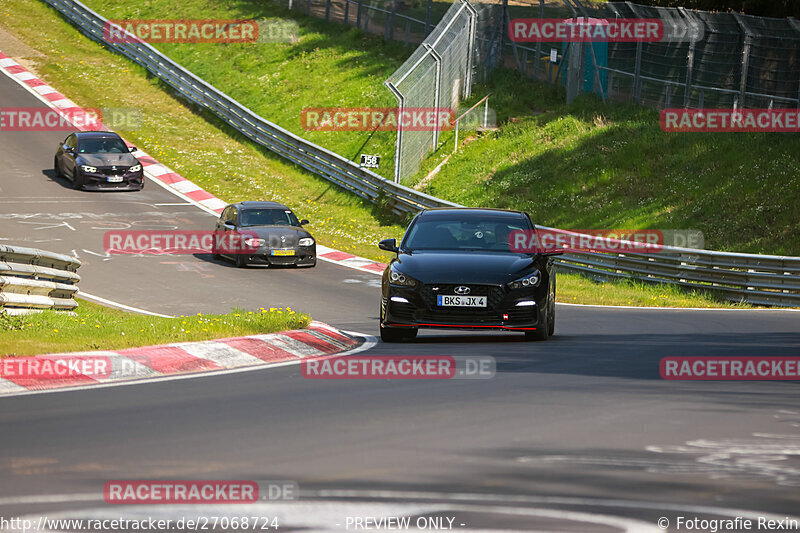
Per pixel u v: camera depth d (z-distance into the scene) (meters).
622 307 75.75
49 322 44.97
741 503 16.22
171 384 31.47
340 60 175.25
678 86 128.62
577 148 125.25
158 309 69.00
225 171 141.75
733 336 49.66
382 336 46.09
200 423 23.98
